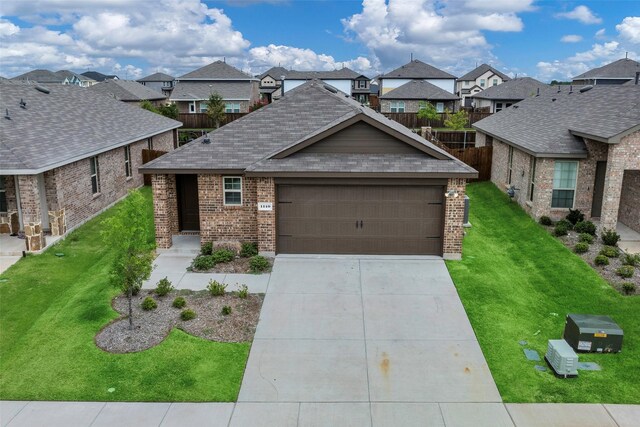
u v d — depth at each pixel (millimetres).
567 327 10977
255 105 62438
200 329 11320
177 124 33000
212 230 16344
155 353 10375
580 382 9609
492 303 12711
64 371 9797
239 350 10578
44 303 12781
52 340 10859
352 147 15719
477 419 8586
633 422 8508
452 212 15250
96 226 19047
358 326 11609
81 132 20844
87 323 11508
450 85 70250
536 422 8508
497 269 14945
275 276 14258
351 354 10492
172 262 15352
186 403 8945
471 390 9375
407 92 59219
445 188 15172
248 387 9406
